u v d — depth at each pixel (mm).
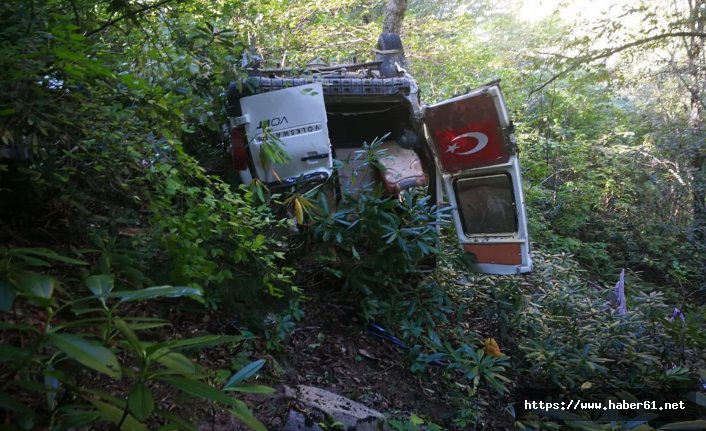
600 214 12883
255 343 4488
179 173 3688
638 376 5707
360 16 12945
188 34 4445
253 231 4617
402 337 5629
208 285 4320
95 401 1746
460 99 6137
